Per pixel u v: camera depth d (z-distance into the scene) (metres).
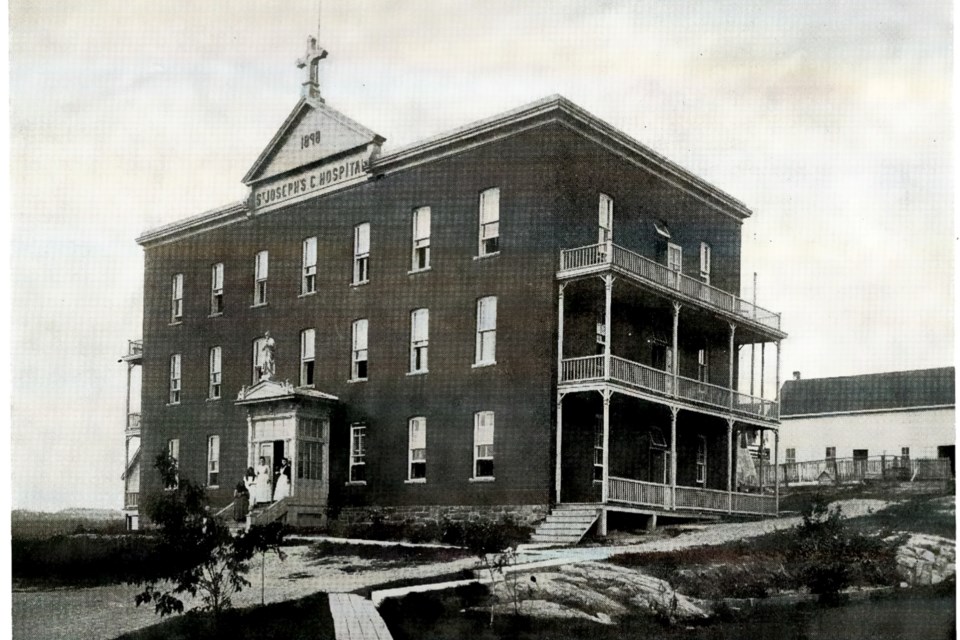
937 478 37.88
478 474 30.06
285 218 36.81
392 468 32.00
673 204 34.38
